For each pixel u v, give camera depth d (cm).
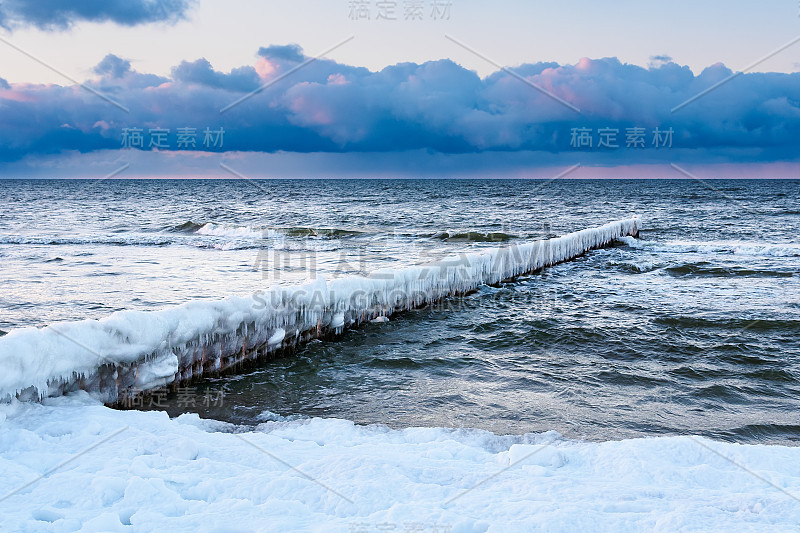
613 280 1512
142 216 3775
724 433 582
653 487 373
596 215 3953
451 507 336
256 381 712
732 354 852
